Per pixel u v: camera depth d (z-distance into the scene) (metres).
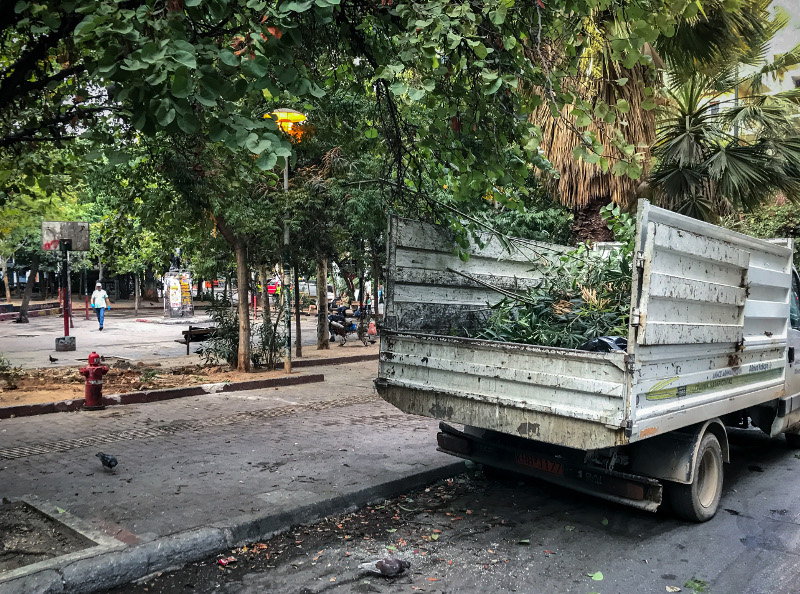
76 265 36.41
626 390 4.06
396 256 5.65
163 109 3.04
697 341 4.77
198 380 11.73
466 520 5.24
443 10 3.77
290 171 12.82
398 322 5.73
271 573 4.18
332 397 10.82
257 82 3.36
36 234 28.59
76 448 7.07
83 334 22.75
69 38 4.27
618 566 4.32
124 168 10.15
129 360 15.25
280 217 12.45
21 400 9.34
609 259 6.24
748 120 10.99
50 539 4.30
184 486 5.66
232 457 6.75
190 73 3.10
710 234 4.96
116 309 41.41
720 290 5.07
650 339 4.14
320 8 3.50
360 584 4.02
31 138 4.66
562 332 5.48
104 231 12.64
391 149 6.07
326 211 12.90
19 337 21.25
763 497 5.96
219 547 4.48
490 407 4.85
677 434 4.93
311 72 5.00
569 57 4.47
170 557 4.20
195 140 5.32
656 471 4.91
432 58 3.65
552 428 4.46
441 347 5.18
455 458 6.78
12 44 4.98
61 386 10.77
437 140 5.15
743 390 5.66
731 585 4.04
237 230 11.75
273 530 4.87
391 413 9.47
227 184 9.69
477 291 6.64
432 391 5.23
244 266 12.84
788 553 4.59
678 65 10.60
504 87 4.48
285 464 6.48
